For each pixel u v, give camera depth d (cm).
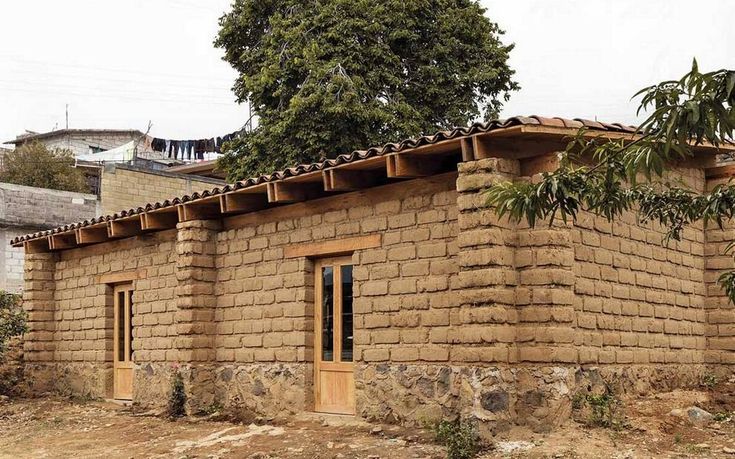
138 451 1114
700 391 1149
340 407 1184
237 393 1317
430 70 2309
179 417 1334
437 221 1056
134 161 3925
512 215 653
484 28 2405
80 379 1700
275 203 1259
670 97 470
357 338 1134
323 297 1225
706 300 1248
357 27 2259
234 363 1330
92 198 2712
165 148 3759
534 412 941
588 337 1009
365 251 1138
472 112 2342
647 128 481
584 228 1026
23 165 3647
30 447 1205
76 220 2658
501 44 2470
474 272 958
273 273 1280
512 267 967
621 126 980
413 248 1078
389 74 2266
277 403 1251
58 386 1759
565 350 944
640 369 1093
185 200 1341
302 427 1145
